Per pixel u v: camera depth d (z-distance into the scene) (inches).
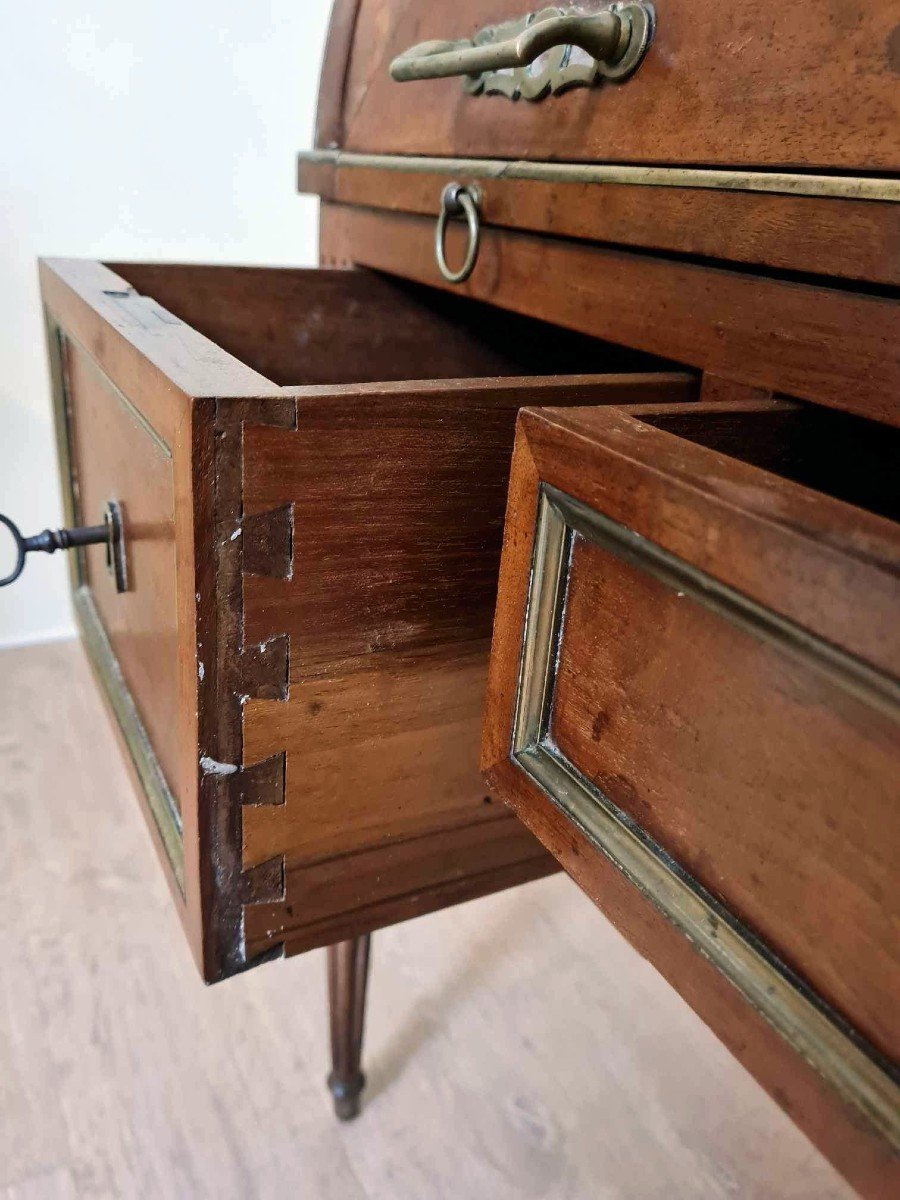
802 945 11.0
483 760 16.3
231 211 51.6
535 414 13.5
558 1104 32.8
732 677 11.1
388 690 18.7
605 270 19.2
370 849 20.6
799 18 14.7
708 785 11.9
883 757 9.4
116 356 19.4
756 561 10.2
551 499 13.4
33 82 44.5
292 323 29.7
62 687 52.2
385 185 27.1
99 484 26.0
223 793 18.3
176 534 16.6
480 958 38.8
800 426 16.1
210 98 48.4
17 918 37.5
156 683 22.5
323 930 21.0
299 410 15.1
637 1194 30.0
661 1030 36.0
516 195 21.1
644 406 15.1
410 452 16.3
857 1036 10.5
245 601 16.4
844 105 14.0
